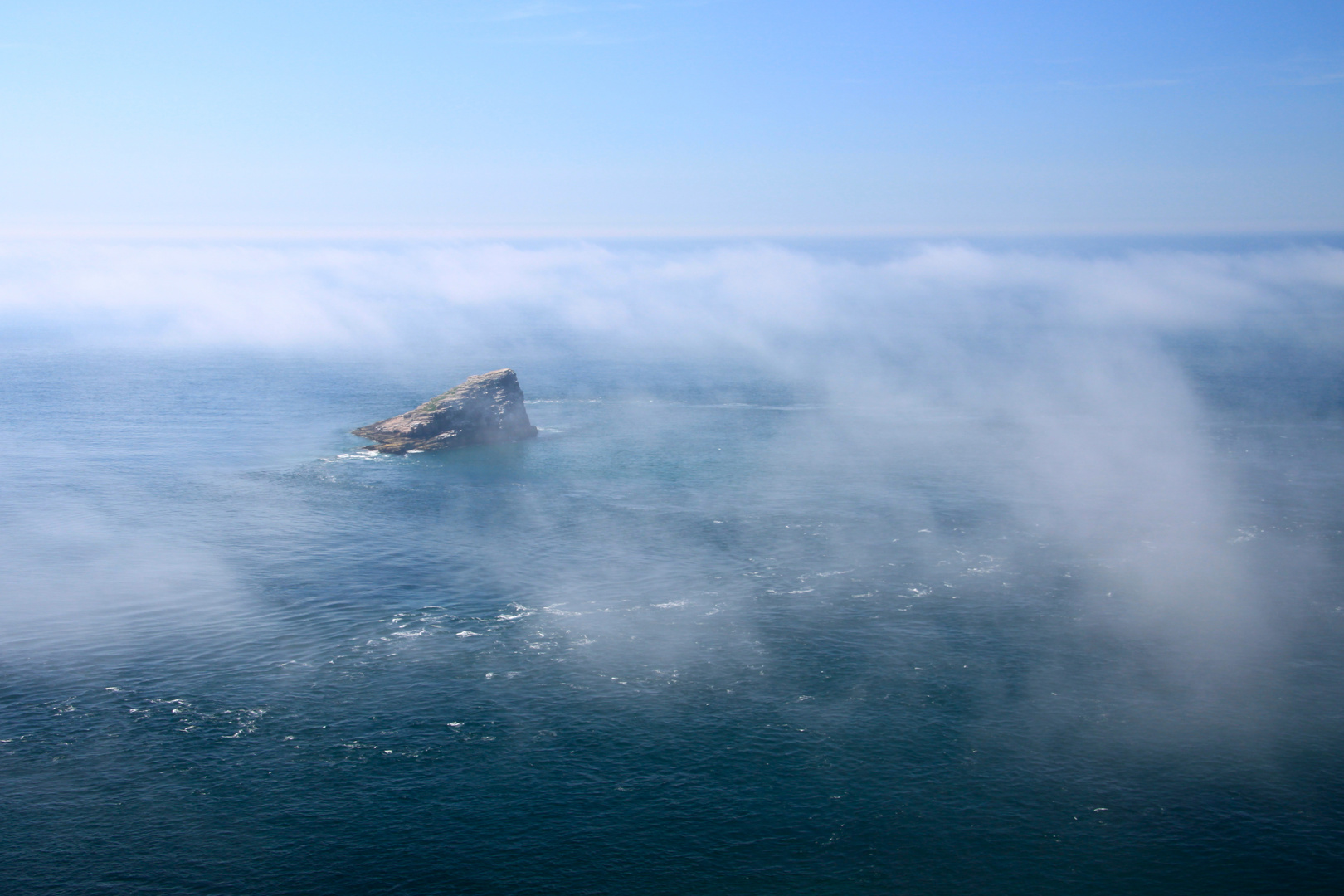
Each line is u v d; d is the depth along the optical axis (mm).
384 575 150375
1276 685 110750
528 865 79188
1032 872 78438
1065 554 161000
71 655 118250
